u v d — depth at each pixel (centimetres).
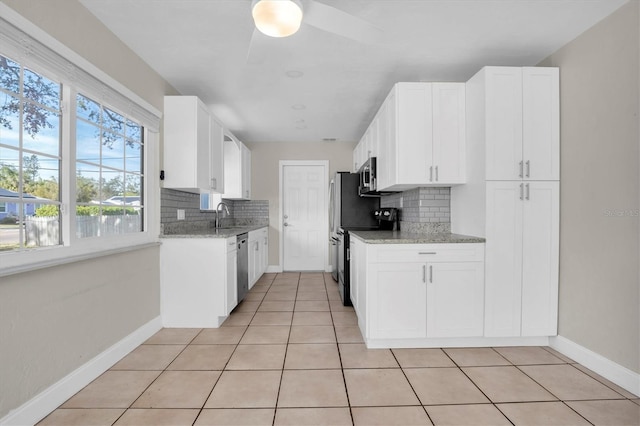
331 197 492
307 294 416
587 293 221
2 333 147
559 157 246
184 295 296
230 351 245
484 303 248
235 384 198
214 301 296
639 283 188
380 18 212
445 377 207
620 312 198
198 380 203
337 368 219
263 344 259
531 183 245
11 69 156
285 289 442
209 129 336
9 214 156
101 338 213
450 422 163
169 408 174
